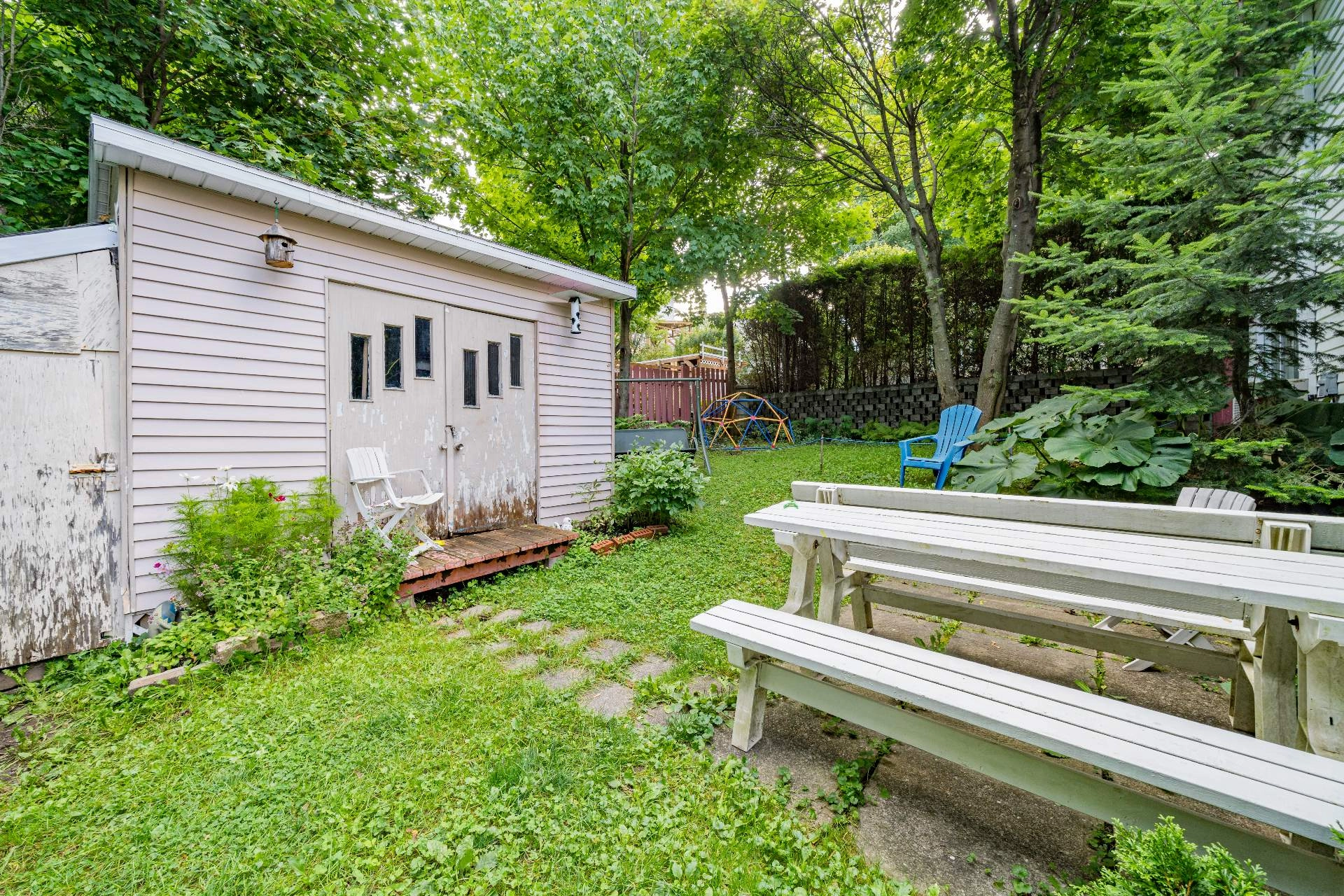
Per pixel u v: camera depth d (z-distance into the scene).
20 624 2.55
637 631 3.04
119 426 2.85
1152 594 2.09
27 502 2.59
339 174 6.01
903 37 7.32
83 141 4.79
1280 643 1.61
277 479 3.41
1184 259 3.77
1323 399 4.62
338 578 3.17
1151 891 0.96
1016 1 6.64
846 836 1.58
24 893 1.45
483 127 7.55
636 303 10.27
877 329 11.32
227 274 3.21
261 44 5.37
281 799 1.75
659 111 7.99
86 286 2.76
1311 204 3.76
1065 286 8.46
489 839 1.58
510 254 4.44
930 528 2.16
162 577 2.94
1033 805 1.71
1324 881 1.07
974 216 9.59
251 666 2.63
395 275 4.01
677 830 1.59
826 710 1.82
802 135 8.57
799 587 2.45
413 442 4.12
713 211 9.62
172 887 1.45
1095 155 5.12
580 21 7.64
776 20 7.74
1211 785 1.11
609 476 5.48
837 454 9.19
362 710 2.26
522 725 2.14
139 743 2.07
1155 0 4.23
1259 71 4.37
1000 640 2.89
